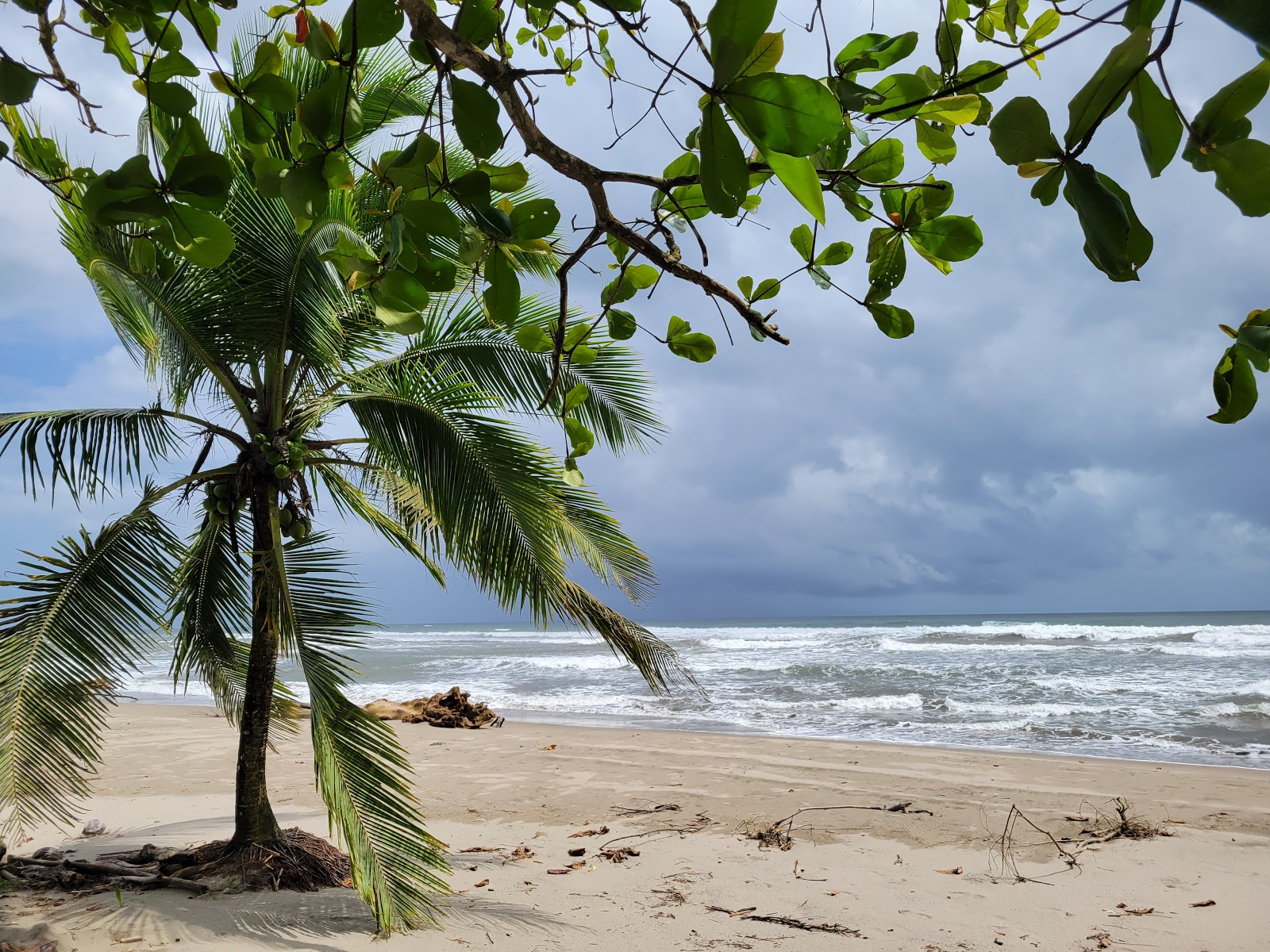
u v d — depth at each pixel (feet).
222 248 3.17
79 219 13.64
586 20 5.08
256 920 13.71
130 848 18.83
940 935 14.30
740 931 14.35
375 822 13.82
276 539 14.85
